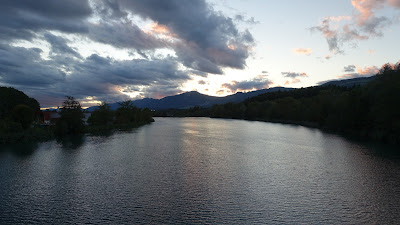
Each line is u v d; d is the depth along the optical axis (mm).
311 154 49938
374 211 22844
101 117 110500
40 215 21625
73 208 23078
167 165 39656
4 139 60688
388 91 63156
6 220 20703
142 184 30016
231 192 27609
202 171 36219
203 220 20906
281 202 24875
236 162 42281
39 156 46062
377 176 33969
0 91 98125
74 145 59875
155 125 142625
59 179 31766
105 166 38688
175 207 23484
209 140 72062
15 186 29062
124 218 21172
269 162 42469
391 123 64750
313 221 20906
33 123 82562
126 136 80625
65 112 82375
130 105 146125
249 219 21172
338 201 25203
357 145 62094
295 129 112062
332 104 105562
